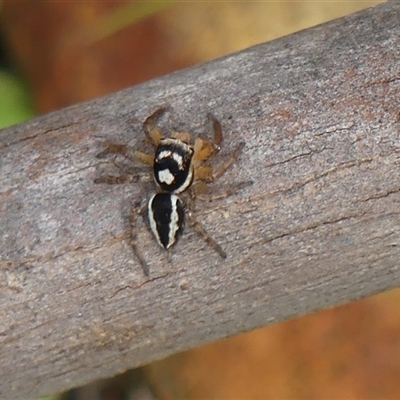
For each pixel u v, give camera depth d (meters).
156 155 0.14
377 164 0.14
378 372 0.16
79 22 0.17
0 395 0.14
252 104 0.14
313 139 0.14
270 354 0.16
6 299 0.14
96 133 0.14
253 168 0.14
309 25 0.17
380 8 0.14
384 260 0.14
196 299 0.14
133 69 0.17
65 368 0.14
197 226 0.14
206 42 0.17
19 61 0.17
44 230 0.14
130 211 0.14
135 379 0.17
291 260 0.14
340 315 0.16
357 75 0.14
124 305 0.14
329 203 0.14
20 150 0.14
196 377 0.16
